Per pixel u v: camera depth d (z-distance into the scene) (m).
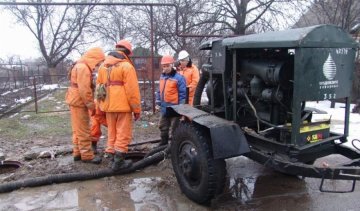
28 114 11.22
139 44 18.30
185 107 4.83
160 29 14.68
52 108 12.86
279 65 3.96
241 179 5.18
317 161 5.55
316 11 12.55
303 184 5.00
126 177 5.36
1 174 5.70
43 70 32.59
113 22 26.23
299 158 4.07
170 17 14.98
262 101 4.43
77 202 4.54
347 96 4.04
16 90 20.09
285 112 4.23
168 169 5.64
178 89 6.04
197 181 4.38
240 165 5.77
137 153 6.31
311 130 4.00
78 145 5.87
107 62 5.18
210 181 4.11
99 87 5.24
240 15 15.31
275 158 3.99
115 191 4.85
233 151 4.01
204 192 4.19
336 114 9.27
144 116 9.76
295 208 4.29
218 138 3.98
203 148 4.14
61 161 6.05
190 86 6.94
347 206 4.33
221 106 5.11
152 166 5.77
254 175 5.34
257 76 4.34
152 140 7.05
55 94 18.39
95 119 6.02
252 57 4.46
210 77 4.98
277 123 4.29
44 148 7.03
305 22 14.07
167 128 6.34
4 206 4.43
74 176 5.16
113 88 5.14
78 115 5.68
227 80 4.64
